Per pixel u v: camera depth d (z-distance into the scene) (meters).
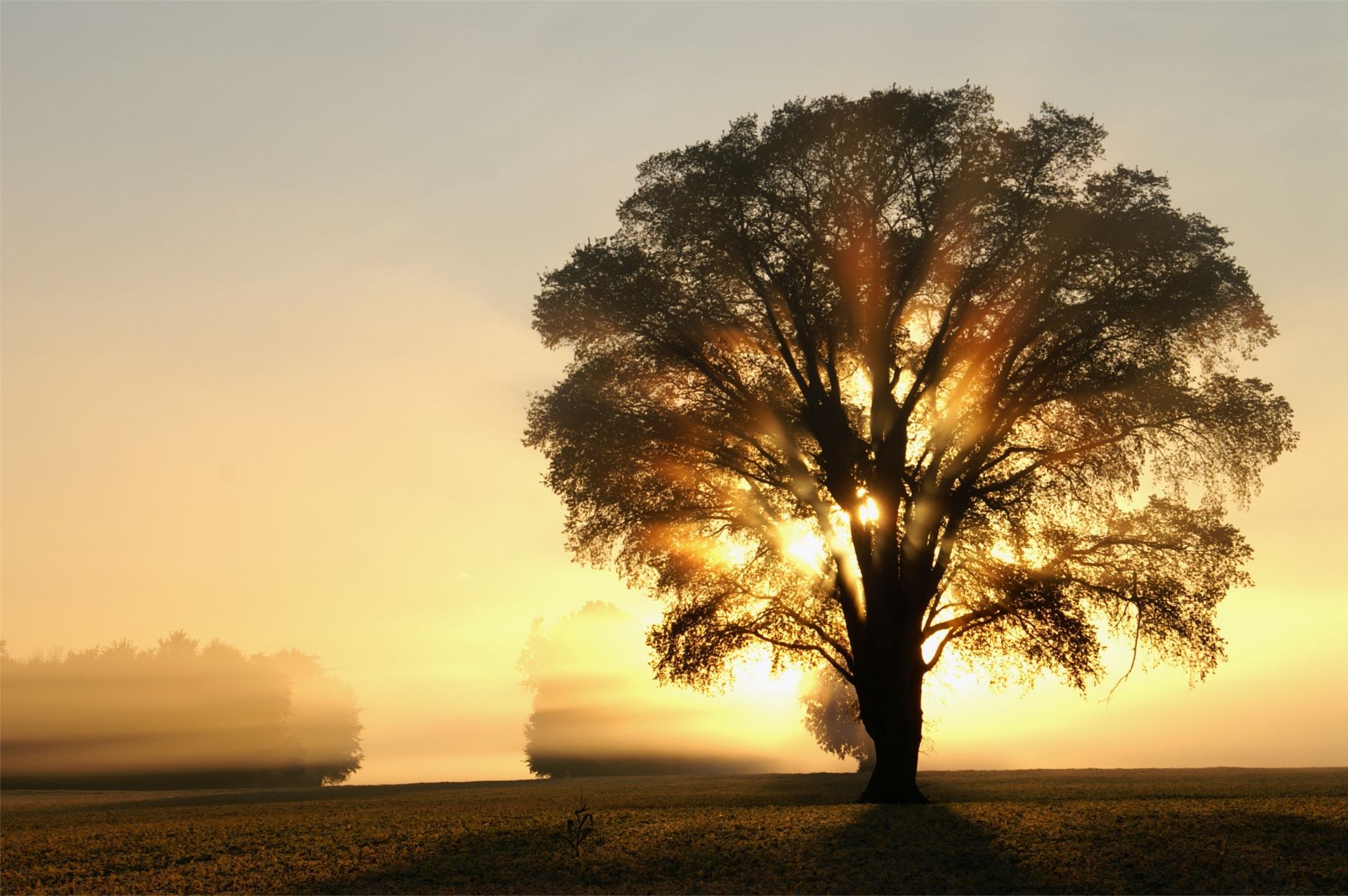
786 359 35.16
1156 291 32.56
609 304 34.84
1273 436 32.59
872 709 34.88
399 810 40.41
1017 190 33.50
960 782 57.53
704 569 35.31
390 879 23.11
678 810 35.31
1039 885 21.95
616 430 34.38
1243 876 22.11
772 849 25.28
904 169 34.47
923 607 35.06
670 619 35.44
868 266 33.78
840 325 34.62
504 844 26.72
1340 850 23.89
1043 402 33.94
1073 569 34.06
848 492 34.56
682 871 23.59
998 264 33.72
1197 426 33.19
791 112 34.84
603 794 52.69
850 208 34.00
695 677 35.72
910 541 34.50
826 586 35.53
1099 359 33.06
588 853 25.38
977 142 34.16
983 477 34.69
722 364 35.44
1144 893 21.30
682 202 34.88
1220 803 31.95
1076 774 66.56
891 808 32.12
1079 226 32.84
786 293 34.50
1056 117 34.47
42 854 26.88
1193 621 33.31
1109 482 33.84
